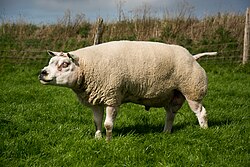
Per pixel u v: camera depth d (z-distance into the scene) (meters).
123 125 7.11
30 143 5.61
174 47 6.24
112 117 5.83
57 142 5.75
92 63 5.62
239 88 11.71
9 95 9.95
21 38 20.78
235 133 6.38
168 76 6.05
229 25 21.11
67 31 21.81
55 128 6.54
